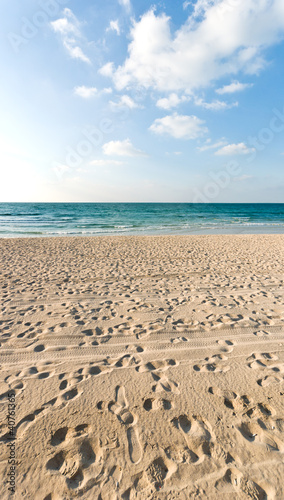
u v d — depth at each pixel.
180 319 3.90
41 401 2.20
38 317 3.94
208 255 9.41
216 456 1.75
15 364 2.75
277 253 9.80
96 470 1.65
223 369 2.68
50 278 6.20
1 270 6.93
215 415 2.08
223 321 3.83
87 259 8.62
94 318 3.92
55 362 2.79
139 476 1.62
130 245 12.05
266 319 3.91
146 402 2.21
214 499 1.50
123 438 1.87
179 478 1.61
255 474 1.64
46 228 22.44
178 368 2.70
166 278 6.27
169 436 1.89
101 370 2.66
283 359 2.87
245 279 6.15
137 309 4.29
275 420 2.04
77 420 2.00
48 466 1.67
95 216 37.09
